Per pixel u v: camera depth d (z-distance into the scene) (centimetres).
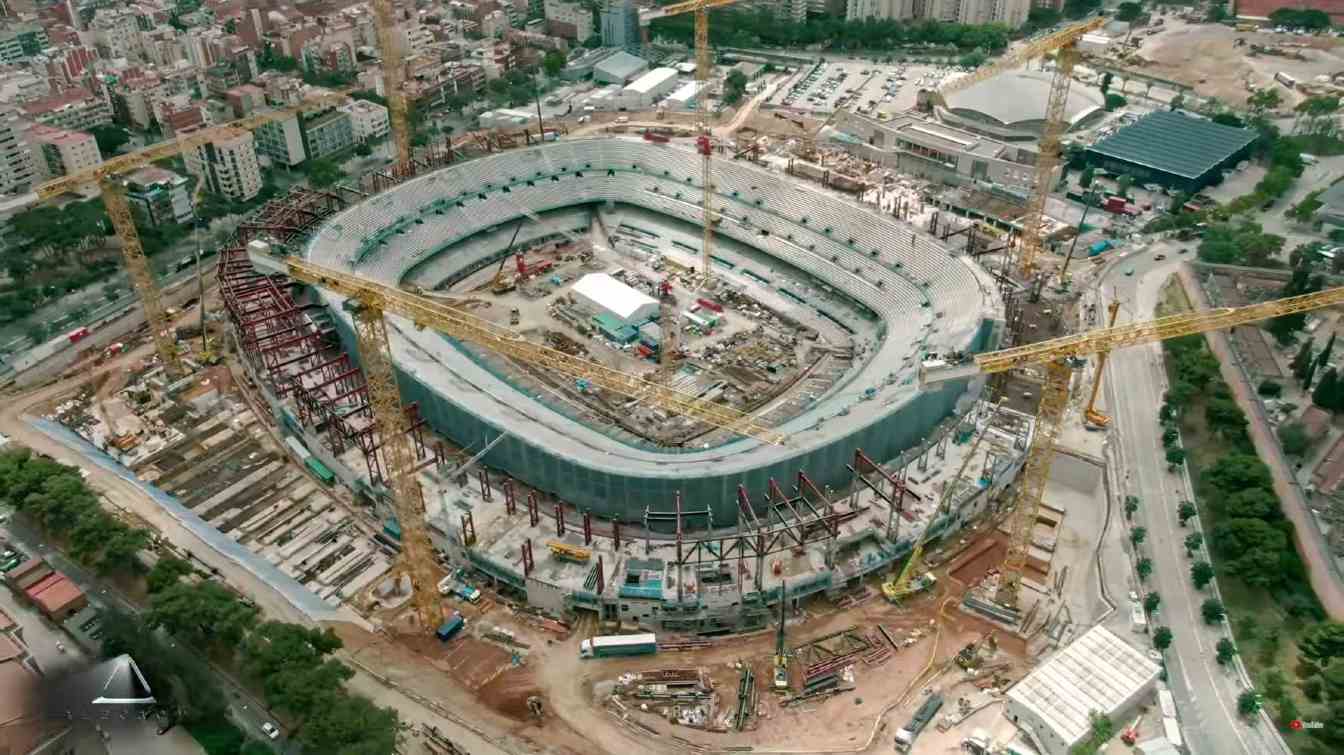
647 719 18912
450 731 18600
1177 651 19938
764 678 19788
